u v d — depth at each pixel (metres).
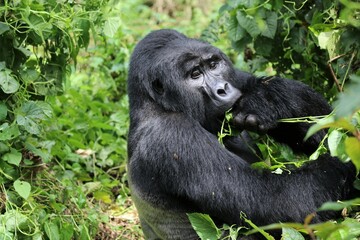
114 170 14.67
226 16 14.09
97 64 16.81
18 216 10.26
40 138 12.48
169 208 10.05
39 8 10.62
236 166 9.52
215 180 9.46
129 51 17.72
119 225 12.73
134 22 22.73
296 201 9.28
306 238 9.25
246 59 13.84
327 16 11.02
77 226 11.13
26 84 10.75
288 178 9.42
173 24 23.00
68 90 15.34
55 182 11.95
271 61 12.75
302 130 10.50
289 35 12.08
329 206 6.11
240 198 9.38
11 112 10.59
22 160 11.41
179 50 10.04
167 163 9.68
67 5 11.01
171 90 9.98
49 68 11.46
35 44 11.14
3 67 10.26
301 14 11.88
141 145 10.03
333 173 9.37
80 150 14.54
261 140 10.80
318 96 10.71
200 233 9.14
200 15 22.98
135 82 10.38
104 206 13.48
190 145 9.60
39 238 10.26
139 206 10.46
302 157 10.82
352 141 6.07
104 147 14.73
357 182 9.19
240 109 10.09
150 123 10.10
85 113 15.19
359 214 9.52
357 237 8.24
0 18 10.54
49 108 11.05
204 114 10.08
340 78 10.90
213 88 9.94
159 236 10.57
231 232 9.15
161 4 24.41
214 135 10.20
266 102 10.23
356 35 9.95
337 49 10.36
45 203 11.28
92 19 11.07
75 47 11.29
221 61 10.21
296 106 10.38
